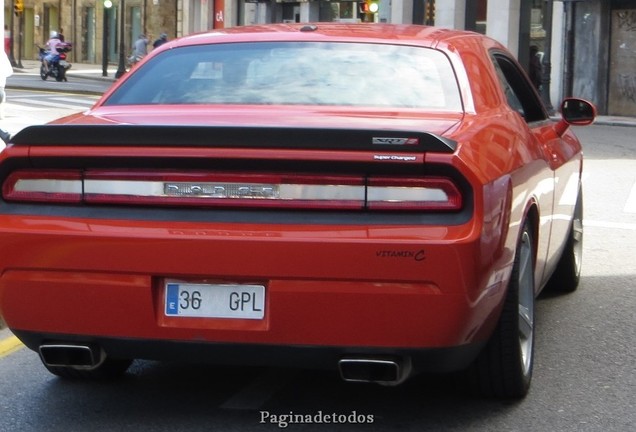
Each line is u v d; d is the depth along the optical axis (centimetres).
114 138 464
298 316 454
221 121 497
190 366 621
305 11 4616
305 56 569
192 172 462
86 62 6128
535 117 686
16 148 478
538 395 571
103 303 468
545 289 831
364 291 448
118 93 570
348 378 468
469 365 534
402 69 555
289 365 472
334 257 446
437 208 450
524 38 3603
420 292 446
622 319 746
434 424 524
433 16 3884
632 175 1669
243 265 453
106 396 569
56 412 543
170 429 517
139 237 459
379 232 447
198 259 456
